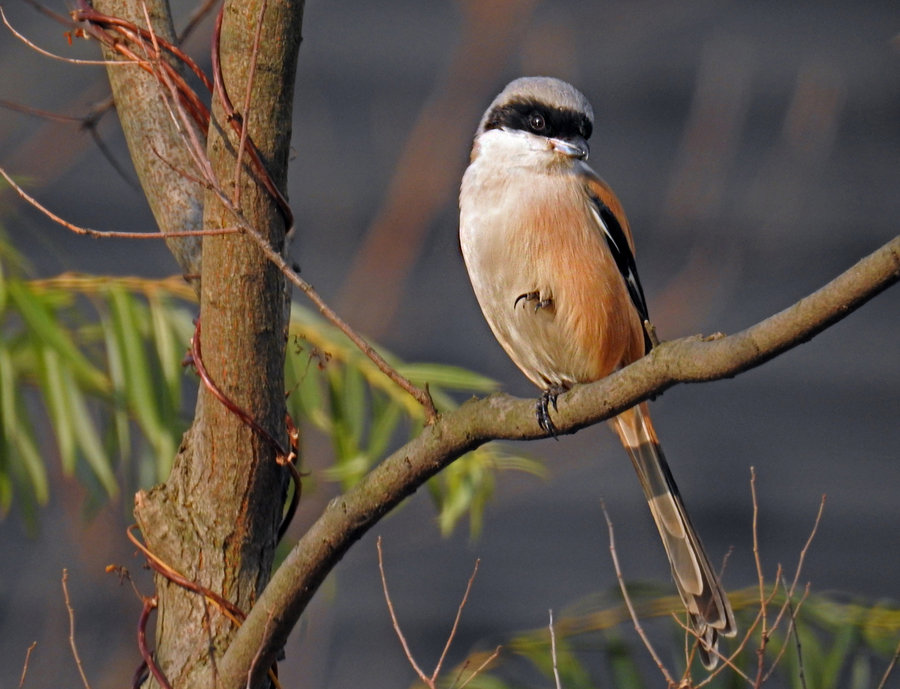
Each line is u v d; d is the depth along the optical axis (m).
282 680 10.03
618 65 12.41
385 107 12.30
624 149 12.16
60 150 11.40
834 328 11.69
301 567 4.74
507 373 11.38
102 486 8.30
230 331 4.88
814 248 11.80
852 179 12.04
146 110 5.66
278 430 5.05
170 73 5.30
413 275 11.74
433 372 7.92
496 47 12.31
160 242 11.17
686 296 11.47
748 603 7.12
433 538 10.82
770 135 12.22
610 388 4.62
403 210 11.76
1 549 10.38
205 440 5.02
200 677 4.88
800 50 12.48
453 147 12.00
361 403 7.67
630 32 12.52
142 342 7.37
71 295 7.64
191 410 9.66
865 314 11.73
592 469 11.12
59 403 7.26
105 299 7.62
